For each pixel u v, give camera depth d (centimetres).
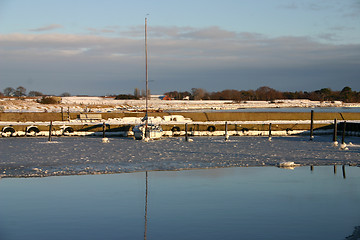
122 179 2425
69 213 1778
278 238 1480
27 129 4831
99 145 3950
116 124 4953
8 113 5319
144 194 2089
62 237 1498
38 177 2469
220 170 2700
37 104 11688
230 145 3969
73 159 3055
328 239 1471
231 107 14550
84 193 2102
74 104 12525
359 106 17838
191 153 3391
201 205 1897
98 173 2577
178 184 2303
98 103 13812
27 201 1962
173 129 5003
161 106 13388
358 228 1591
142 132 4469
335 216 1739
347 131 5150
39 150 3547
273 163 2939
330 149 3697
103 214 1766
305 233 1532
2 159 3044
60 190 2164
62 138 4634
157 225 1616
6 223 1650
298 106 16675
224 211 1798
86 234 1525
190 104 15650
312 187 2248
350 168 2792
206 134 5025
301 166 2853
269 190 2177
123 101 15800
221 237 1488
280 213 1780
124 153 3375
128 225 1627
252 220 1681
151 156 3216
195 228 1588
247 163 2933
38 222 1666
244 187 2238
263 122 5388
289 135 5159
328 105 17450
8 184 2294
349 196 2069
